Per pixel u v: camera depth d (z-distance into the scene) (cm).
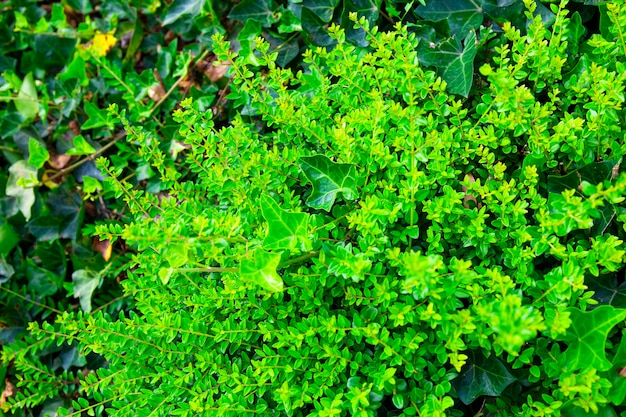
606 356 75
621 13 78
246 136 86
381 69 83
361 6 95
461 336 78
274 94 98
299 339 77
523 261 76
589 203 69
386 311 78
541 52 80
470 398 77
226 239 76
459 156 82
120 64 113
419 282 69
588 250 77
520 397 78
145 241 73
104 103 115
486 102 80
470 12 91
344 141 81
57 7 117
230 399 78
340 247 76
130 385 84
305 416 83
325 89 86
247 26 99
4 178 118
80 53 111
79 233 111
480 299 74
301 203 87
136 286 88
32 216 114
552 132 83
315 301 79
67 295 106
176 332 81
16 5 122
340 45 84
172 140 104
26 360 95
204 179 86
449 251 80
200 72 108
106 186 105
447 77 88
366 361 80
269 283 75
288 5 99
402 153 82
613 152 78
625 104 82
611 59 81
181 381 81
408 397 77
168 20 108
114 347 85
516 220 77
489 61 90
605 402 72
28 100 116
